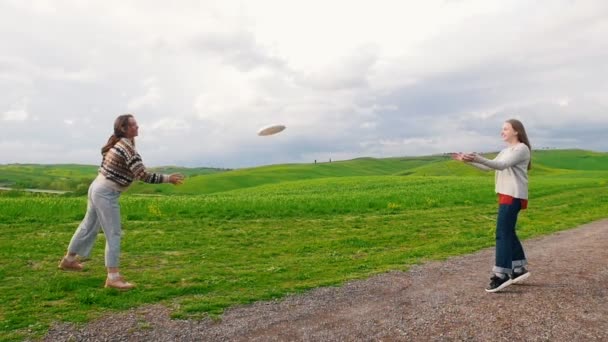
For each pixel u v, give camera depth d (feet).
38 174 530.27
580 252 35.29
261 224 55.16
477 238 44.83
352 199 77.87
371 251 39.52
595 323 18.98
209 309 21.93
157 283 27.14
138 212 58.95
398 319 19.98
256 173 333.83
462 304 21.77
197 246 40.86
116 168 25.13
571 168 430.20
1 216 51.44
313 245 41.70
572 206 80.84
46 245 38.40
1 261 32.27
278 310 21.77
